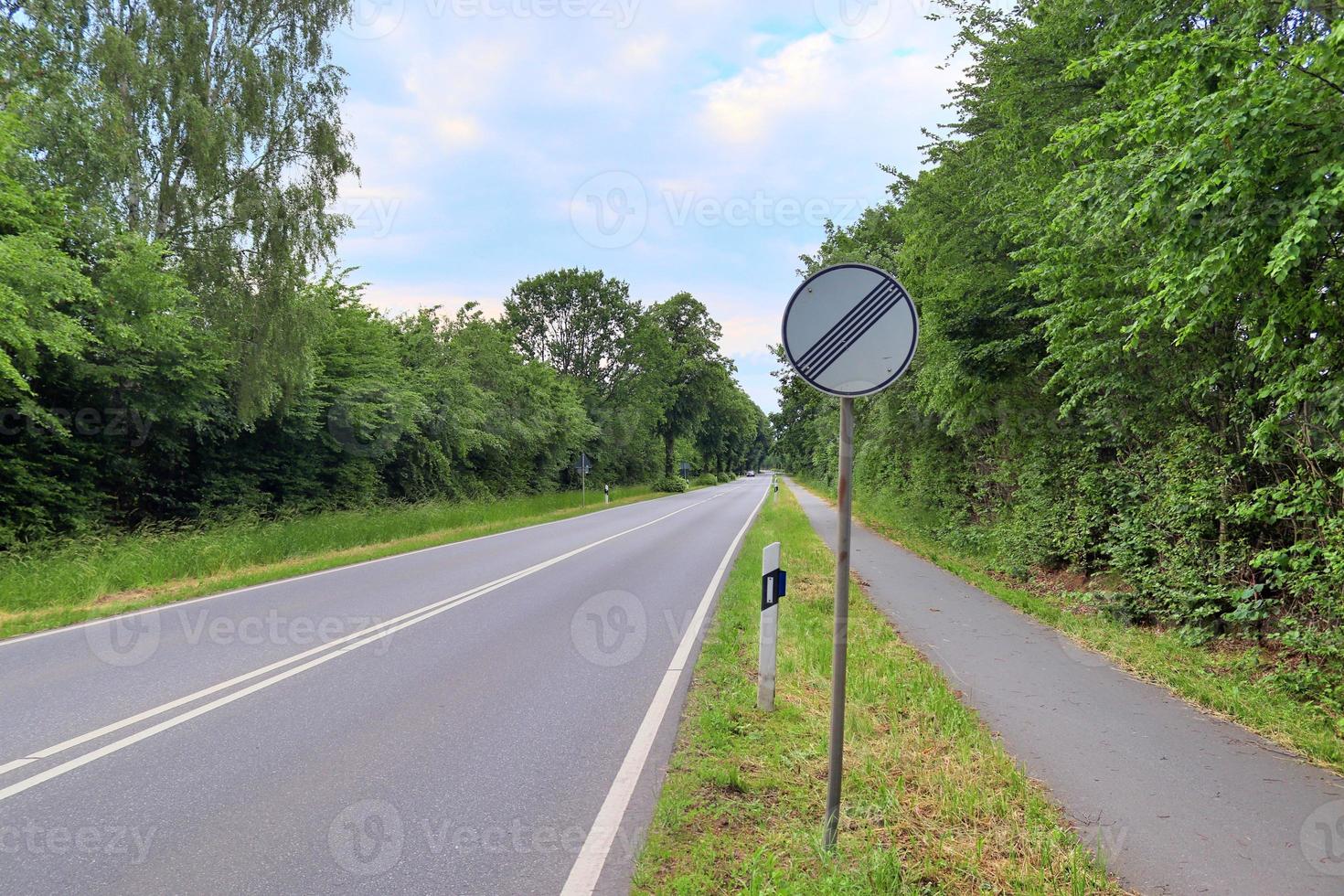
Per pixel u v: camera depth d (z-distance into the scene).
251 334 17.44
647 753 4.58
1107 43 6.24
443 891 3.10
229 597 10.04
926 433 17.42
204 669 6.49
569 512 30.36
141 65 15.97
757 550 15.12
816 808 3.78
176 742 4.80
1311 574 5.47
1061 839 3.41
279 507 19.09
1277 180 3.99
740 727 4.95
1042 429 10.88
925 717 5.04
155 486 16.34
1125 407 7.95
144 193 16.53
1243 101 3.95
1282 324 4.53
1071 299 7.22
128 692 5.84
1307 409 5.45
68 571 10.41
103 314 12.40
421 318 28.20
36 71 13.43
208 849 3.45
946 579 11.44
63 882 3.16
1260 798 3.86
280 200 17.91
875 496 28.20
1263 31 4.46
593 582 11.34
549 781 4.20
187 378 14.23
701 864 3.24
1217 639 6.81
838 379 3.46
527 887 3.13
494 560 14.26
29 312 10.41
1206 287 4.38
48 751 4.65
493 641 7.52
